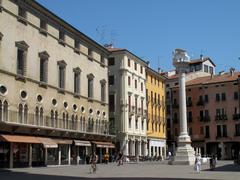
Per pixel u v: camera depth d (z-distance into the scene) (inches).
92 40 2362.2
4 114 1566.2
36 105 1782.7
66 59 2078.0
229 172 1413.6
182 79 2194.9
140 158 2829.7
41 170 1510.8
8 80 1600.6
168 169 1642.5
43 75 1873.8
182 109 2176.4
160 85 3644.2
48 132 1840.6
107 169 1656.0
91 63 2378.2
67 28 2090.3
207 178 1098.1
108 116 2667.3
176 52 2207.2
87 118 2282.2
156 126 3457.2
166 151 3735.2
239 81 3454.7
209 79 3764.8
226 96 3582.7
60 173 1344.7
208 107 3661.4
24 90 1702.8
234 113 3528.5
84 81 2277.3
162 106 3641.7
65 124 2015.3
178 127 3801.7
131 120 2933.1
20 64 1701.5
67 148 2043.6
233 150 3516.2
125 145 2795.3
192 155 2132.1
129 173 1365.7
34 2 1775.3
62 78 2043.6
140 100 3132.4
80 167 1798.7
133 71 3009.4
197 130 3688.5
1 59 1563.7
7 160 1578.5
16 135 1611.7
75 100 2153.1
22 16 1723.7
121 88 2837.1
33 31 1792.6
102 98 2534.5
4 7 1593.3
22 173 1314.0
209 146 3629.4
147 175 1248.8
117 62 2864.2
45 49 1884.8
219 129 3590.1
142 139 3112.7
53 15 1935.3
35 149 1761.8
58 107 1969.7
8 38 1612.9
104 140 2485.2
